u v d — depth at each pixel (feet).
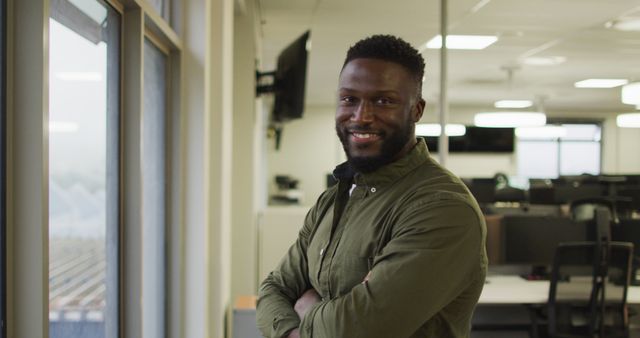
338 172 4.08
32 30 3.22
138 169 5.40
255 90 13.37
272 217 13.85
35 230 3.25
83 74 4.42
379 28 14.98
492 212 15.87
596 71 21.40
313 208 4.60
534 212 15.83
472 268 3.33
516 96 25.13
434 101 28.22
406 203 3.47
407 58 3.59
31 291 3.25
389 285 3.22
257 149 14.98
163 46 6.90
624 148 34.73
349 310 3.28
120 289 5.40
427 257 3.21
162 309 7.24
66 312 4.12
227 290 9.21
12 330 3.23
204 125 7.39
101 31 4.86
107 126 5.08
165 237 7.29
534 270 12.32
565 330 10.52
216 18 8.16
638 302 10.69
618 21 14.08
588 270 10.72
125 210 5.41
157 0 6.63
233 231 12.61
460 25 14.62
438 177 3.54
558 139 34.58
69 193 4.15
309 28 15.08
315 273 3.97
